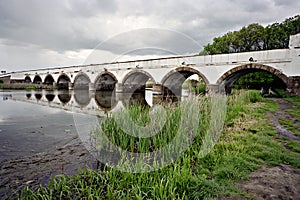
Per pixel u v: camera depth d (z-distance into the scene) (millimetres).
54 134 6805
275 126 6508
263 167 3514
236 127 6070
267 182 2996
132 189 2793
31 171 3910
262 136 5168
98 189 2824
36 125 8195
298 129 6141
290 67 16203
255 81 22750
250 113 8469
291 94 16203
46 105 14070
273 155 3930
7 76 43906
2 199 3016
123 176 3180
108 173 3342
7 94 23797
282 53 16406
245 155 3885
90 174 3350
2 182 3502
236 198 2607
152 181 2963
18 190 3252
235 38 27875
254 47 28156
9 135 6684
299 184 2945
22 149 5270
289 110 9984
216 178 3104
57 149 5230
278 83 23672
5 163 4285
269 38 26766
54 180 3273
